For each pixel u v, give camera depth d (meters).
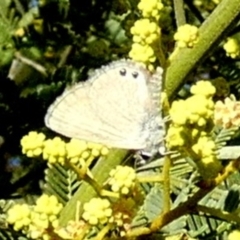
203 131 0.12
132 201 0.13
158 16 0.13
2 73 0.18
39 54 0.19
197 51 0.14
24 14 0.20
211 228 0.14
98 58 0.19
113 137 0.13
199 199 0.13
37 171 0.18
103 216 0.12
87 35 0.19
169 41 0.16
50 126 0.13
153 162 0.14
